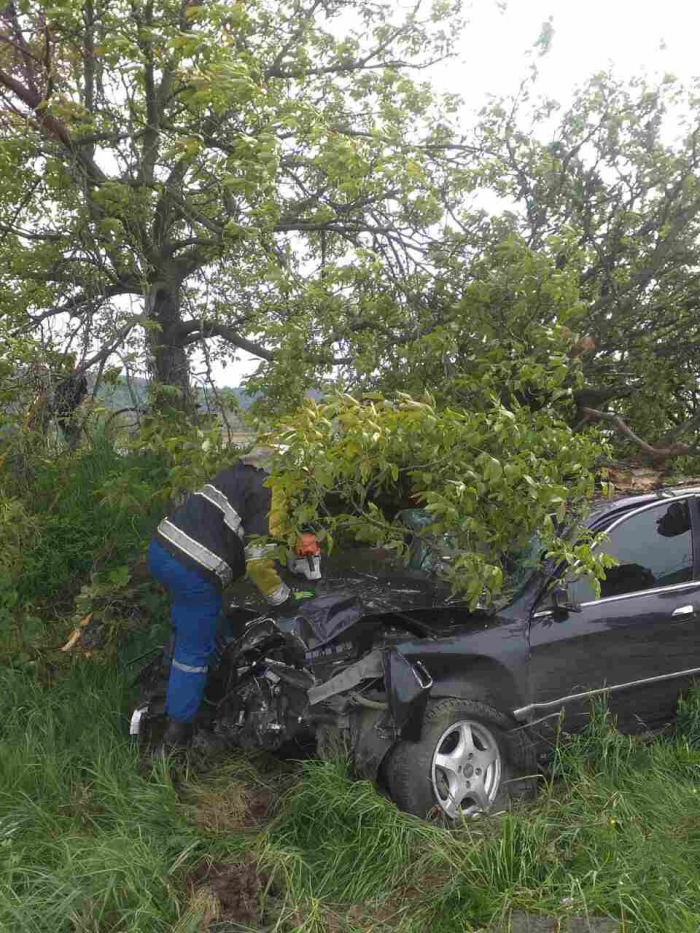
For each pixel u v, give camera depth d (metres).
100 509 5.76
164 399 6.22
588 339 5.88
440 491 4.04
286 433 3.69
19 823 3.53
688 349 6.39
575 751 4.07
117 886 3.11
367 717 3.81
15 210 6.78
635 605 4.35
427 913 3.10
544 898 3.09
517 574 4.27
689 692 4.50
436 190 6.22
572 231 5.55
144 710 4.36
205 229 6.94
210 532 4.06
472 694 3.89
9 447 5.75
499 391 5.47
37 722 4.38
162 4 5.89
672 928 2.87
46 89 5.77
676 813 3.64
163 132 6.15
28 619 4.94
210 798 3.92
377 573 4.48
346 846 3.47
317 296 5.62
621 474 5.41
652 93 6.33
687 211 6.32
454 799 3.77
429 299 6.34
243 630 4.38
